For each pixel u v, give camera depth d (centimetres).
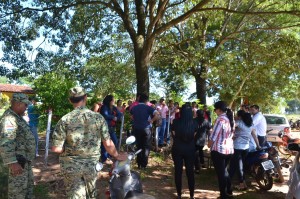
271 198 680
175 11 1552
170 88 3109
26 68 1392
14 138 432
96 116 393
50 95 879
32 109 895
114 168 418
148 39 1209
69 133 378
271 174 707
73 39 1481
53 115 890
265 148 745
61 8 1301
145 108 845
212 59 1431
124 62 2100
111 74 2112
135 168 861
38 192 615
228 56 1534
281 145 1067
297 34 1842
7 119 434
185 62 1491
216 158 618
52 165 821
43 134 1457
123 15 1298
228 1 1769
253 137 735
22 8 1323
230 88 1950
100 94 2052
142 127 841
